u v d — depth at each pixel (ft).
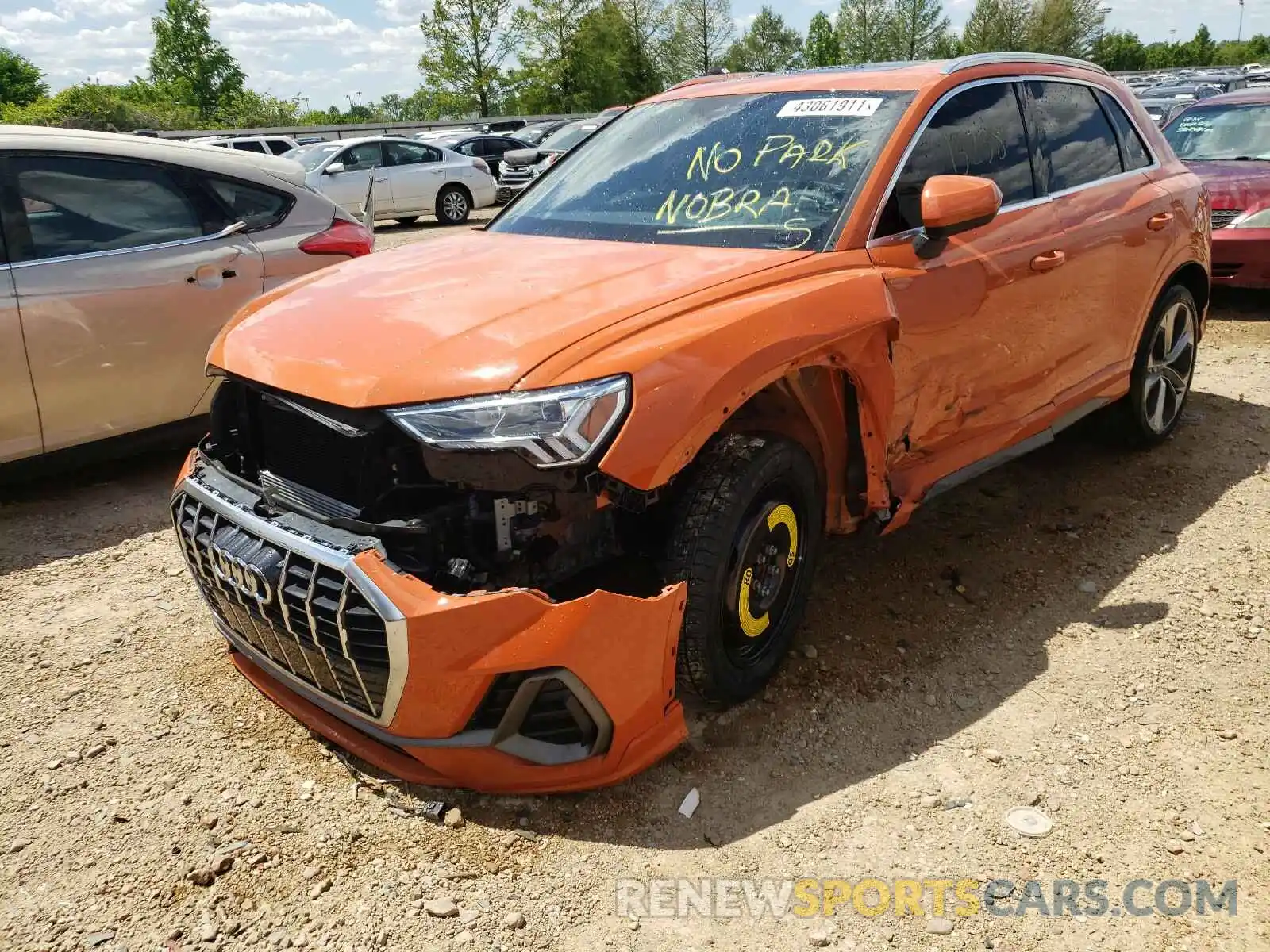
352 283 10.17
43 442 15.15
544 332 8.16
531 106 176.96
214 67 181.57
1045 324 12.81
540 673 7.66
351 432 7.98
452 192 61.72
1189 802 8.66
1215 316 26.63
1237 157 28.55
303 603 7.88
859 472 10.69
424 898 7.59
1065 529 14.07
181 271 16.05
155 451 16.60
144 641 11.34
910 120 11.16
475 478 7.93
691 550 8.56
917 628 11.48
